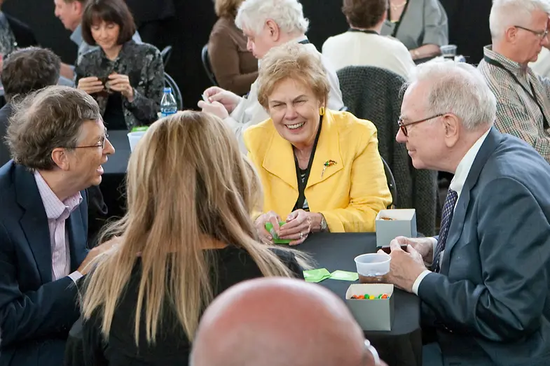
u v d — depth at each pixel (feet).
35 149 6.71
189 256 5.04
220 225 5.27
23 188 6.79
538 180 6.29
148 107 13.25
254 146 8.80
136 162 5.35
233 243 5.25
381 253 6.72
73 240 7.29
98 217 9.39
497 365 6.19
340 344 2.30
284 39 10.55
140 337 4.98
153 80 13.80
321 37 20.70
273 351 2.27
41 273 6.77
